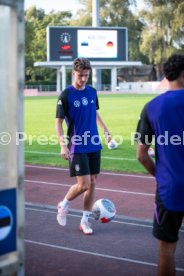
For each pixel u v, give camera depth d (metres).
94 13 65.25
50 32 62.31
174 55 4.37
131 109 36.22
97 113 7.12
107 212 7.14
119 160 14.30
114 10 88.12
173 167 4.21
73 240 6.68
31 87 78.00
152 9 81.38
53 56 62.91
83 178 6.71
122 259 5.91
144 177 11.55
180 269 5.54
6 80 3.62
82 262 5.80
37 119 29.66
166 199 4.21
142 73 91.50
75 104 6.62
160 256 4.39
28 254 6.09
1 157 3.78
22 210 3.80
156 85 69.56
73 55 63.41
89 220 7.71
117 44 65.06
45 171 12.61
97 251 6.22
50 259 5.90
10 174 3.76
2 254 3.69
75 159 6.70
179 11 79.19
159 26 80.38
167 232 4.28
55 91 73.44
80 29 63.16
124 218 7.80
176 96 4.26
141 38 84.31
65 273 5.43
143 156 4.44
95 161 6.86
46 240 6.68
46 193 9.87
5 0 3.51
